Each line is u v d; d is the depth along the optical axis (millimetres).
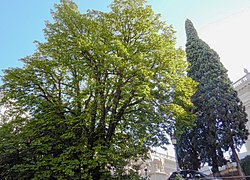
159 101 13617
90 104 12750
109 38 13320
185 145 20078
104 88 12070
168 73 12891
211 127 18141
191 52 22938
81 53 12523
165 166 30203
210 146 18469
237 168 17328
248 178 16297
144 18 14578
